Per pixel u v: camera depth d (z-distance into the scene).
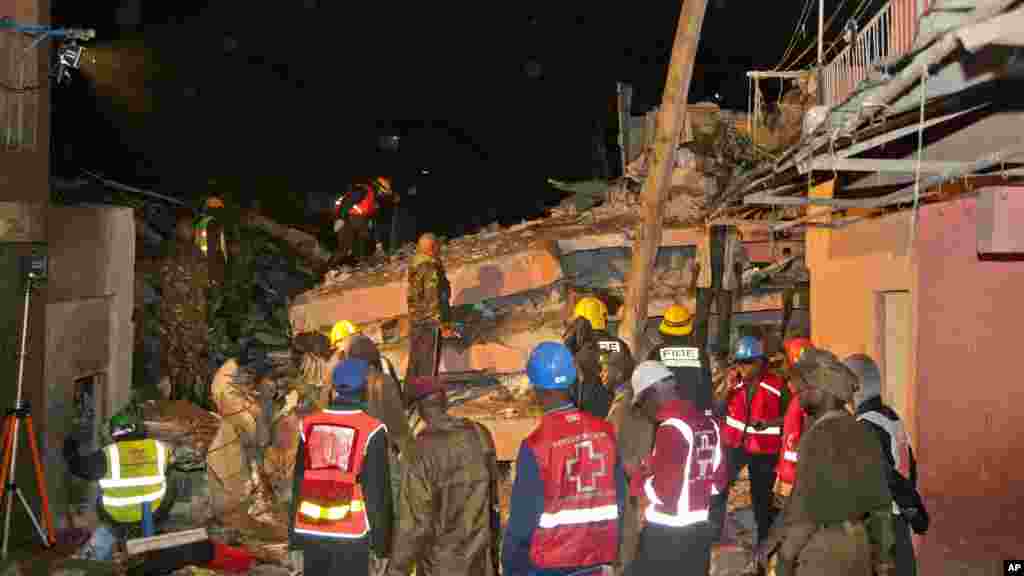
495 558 5.21
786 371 7.77
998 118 5.96
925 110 5.17
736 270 12.31
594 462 4.81
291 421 10.27
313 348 8.88
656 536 5.20
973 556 6.86
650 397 5.44
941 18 4.07
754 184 8.27
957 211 6.98
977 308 6.93
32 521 8.12
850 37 8.06
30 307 8.66
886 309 8.42
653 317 12.84
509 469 10.75
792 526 4.91
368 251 18.75
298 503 5.65
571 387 4.98
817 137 5.70
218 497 9.70
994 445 6.89
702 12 8.45
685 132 14.81
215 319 16.72
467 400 11.40
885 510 4.85
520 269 12.85
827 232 9.97
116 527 7.74
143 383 15.41
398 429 7.03
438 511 5.02
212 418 13.89
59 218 9.48
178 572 7.72
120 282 10.75
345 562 5.57
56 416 9.31
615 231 13.39
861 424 4.95
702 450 5.27
